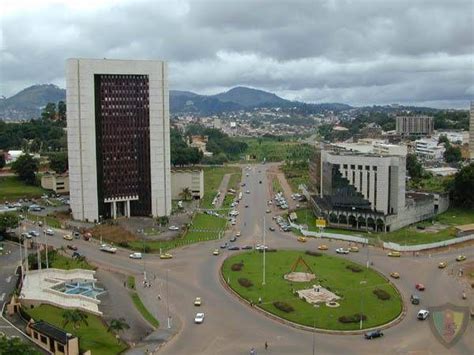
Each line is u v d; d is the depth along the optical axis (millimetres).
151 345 191125
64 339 174625
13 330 194250
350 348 190375
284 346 191875
